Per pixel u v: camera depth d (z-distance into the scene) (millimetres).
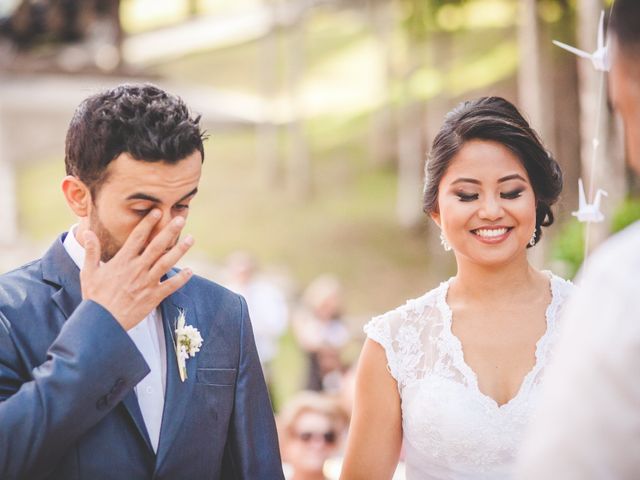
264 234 15977
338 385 7496
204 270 13539
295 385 9352
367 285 14062
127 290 1900
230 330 2197
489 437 2318
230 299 2248
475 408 2336
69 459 1938
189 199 1985
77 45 9688
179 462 2025
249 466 2156
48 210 17453
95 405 1864
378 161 18156
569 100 10305
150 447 1993
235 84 21688
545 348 2381
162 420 2033
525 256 2457
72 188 1998
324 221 16172
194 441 2059
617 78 1458
